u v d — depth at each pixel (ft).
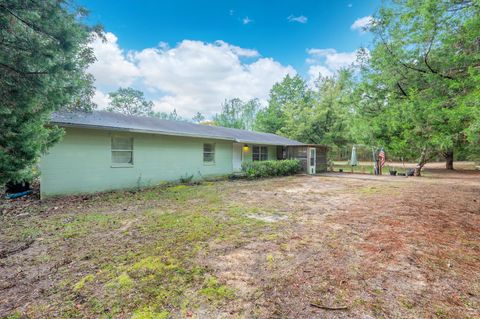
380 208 18.25
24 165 11.82
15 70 10.39
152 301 6.86
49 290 7.52
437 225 13.79
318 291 7.24
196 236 12.23
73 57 12.48
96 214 16.87
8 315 6.34
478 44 12.01
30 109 11.34
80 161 24.80
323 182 35.06
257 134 55.36
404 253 9.94
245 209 18.10
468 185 31.32
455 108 11.93
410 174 44.88
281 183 33.91
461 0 11.42
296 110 72.64
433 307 6.39
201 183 33.63
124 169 28.45
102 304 6.77
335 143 65.87
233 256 9.84
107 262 9.41
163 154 32.53
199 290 7.39
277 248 10.64
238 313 6.29
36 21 10.55
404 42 13.97
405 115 14.19
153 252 10.30
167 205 19.66
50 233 12.95
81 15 12.16
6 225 14.37
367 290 7.25
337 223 14.43
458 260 9.25
